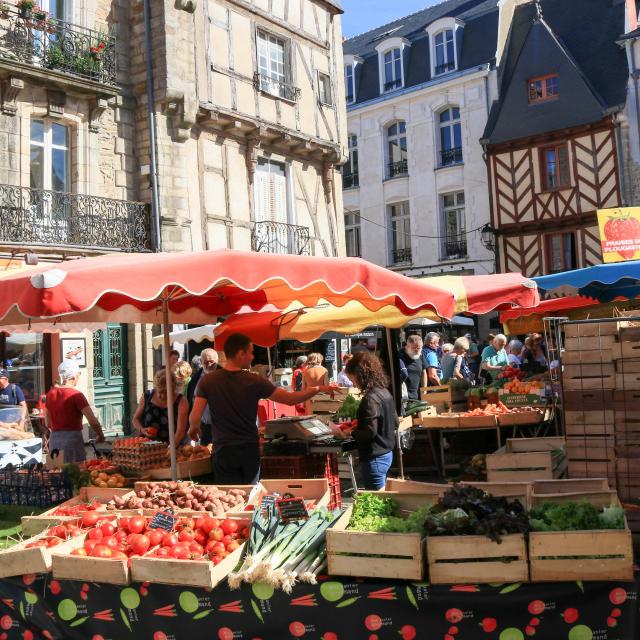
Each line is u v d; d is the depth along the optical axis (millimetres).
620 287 10328
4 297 3719
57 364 13062
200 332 11438
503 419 7867
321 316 7383
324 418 8750
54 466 6102
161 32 14391
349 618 3154
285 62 17766
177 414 6758
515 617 3029
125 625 3445
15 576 3703
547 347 7797
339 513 3885
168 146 14609
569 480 4031
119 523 3951
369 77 28188
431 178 25828
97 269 3727
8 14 12617
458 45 25672
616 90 22422
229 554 3445
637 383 4559
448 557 3086
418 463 8633
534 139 23484
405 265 26453
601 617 2965
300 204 18078
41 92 12898
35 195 12727
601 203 22281
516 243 23891
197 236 15156
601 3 24422
